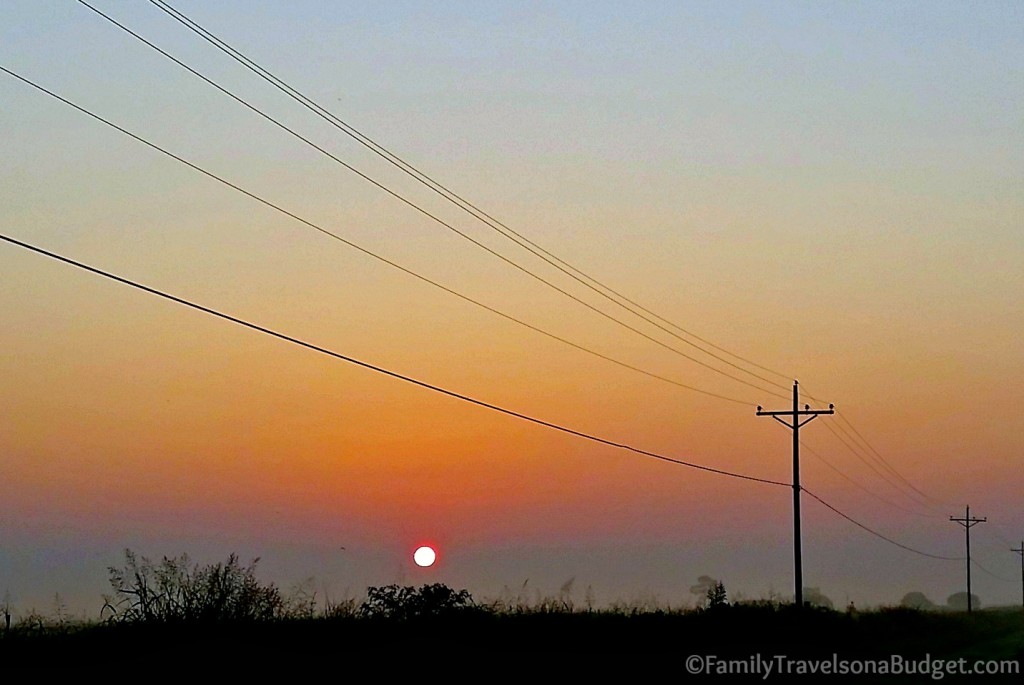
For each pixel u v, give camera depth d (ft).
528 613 149.79
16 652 94.12
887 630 210.59
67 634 102.06
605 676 116.26
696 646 145.38
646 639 144.46
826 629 183.93
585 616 156.76
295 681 95.50
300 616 120.98
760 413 198.80
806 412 196.34
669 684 115.55
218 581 113.09
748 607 189.67
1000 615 375.86
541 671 114.73
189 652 99.19
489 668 112.16
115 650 98.22
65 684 84.64
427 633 125.59
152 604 109.40
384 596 137.28
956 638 225.15
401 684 100.01
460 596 141.18
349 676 100.01
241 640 106.11
